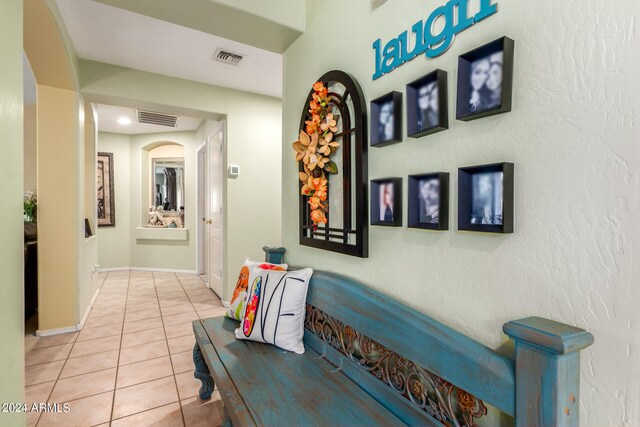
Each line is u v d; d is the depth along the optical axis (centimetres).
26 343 258
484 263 88
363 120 133
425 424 96
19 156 98
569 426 66
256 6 169
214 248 427
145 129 535
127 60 290
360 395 115
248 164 370
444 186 98
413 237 111
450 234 98
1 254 85
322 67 167
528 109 78
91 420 166
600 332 67
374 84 130
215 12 165
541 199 76
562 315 72
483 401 79
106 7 214
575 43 70
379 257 127
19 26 98
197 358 180
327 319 147
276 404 109
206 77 328
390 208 118
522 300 80
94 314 330
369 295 120
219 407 178
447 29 98
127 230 568
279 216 389
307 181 168
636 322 62
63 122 277
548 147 75
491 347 86
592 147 68
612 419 65
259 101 375
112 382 202
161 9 163
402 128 115
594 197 67
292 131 199
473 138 91
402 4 116
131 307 355
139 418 168
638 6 62
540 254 76
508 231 80
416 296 109
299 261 191
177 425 163
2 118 86
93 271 367
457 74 93
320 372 131
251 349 150
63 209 279
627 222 63
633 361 62
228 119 357
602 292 66
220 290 393
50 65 251
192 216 549
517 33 81
